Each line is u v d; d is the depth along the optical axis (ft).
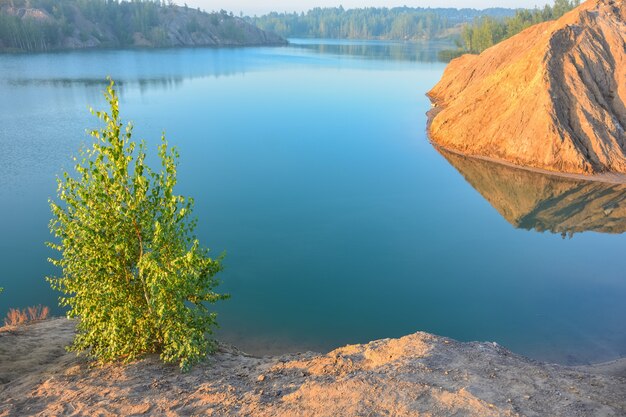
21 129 233.76
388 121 280.31
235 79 465.88
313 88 409.28
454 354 40.04
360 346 47.26
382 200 151.94
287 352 72.18
